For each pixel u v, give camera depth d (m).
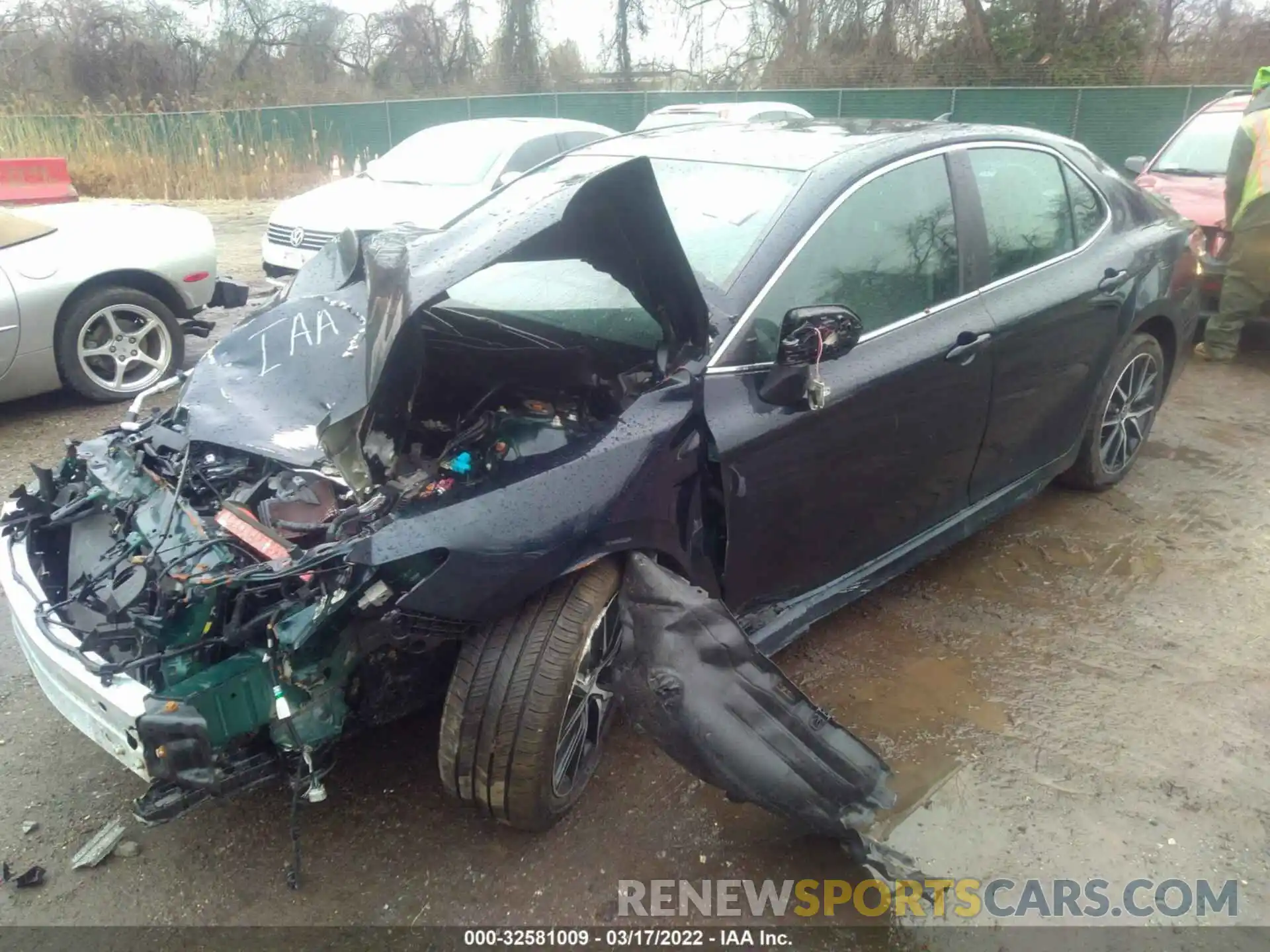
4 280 5.36
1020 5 23.83
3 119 17.36
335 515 2.48
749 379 2.80
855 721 3.19
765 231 3.00
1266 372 6.66
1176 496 4.78
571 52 30.70
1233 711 3.25
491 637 2.45
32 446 5.31
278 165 18.22
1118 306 4.16
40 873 2.57
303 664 2.27
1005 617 3.78
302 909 2.49
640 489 2.54
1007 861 2.67
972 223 3.54
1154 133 19.91
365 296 3.43
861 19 25.81
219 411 2.94
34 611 2.55
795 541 3.05
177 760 2.11
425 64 31.64
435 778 2.93
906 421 3.23
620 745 3.08
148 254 5.95
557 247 2.47
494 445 2.53
